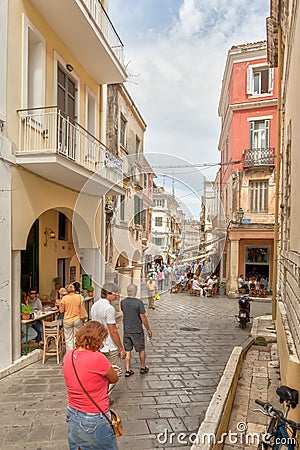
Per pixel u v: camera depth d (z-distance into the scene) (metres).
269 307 14.59
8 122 5.65
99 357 2.58
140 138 15.24
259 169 17.58
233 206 18.16
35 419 4.03
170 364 6.22
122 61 9.38
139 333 5.62
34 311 6.68
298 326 3.55
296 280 3.92
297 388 3.23
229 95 19.75
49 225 9.32
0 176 5.44
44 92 6.78
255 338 8.49
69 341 5.99
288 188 6.28
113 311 4.45
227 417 4.10
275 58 11.93
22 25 6.01
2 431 3.76
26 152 5.86
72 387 2.54
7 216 5.58
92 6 7.82
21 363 5.73
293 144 5.34
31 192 6.43
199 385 5.20
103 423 2.50
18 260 5.95
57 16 6.73
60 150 6.43
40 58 6.70
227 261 18.52
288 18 7.05
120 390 4.95
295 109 5.11
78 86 8.45
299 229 4.07
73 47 7.84
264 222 17.59
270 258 18.11
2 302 5.41
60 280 9.52
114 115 11.48
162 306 13.24
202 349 7.33
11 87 5.72
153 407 4.40
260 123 18.19
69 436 2.54
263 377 5.92
